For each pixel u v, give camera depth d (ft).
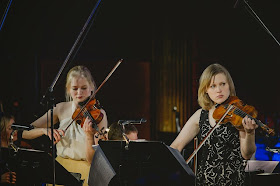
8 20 53.06
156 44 53.83
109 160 21.94
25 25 53.78
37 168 24.32
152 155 21.29
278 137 40.16
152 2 54.19
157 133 53.16
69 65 50.19
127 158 21.63
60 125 28.60
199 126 24.57
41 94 55.26
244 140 23.26
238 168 23.34
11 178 24.57
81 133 27.89
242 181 23.34
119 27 55.31
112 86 58.95
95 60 55.62
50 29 54.49
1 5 51.08
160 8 53.93
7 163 24.47
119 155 21.66
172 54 53.21
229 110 23.43
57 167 23.66
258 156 47.21
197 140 25.75
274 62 57.21
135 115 59.00
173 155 20.84
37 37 54.34
